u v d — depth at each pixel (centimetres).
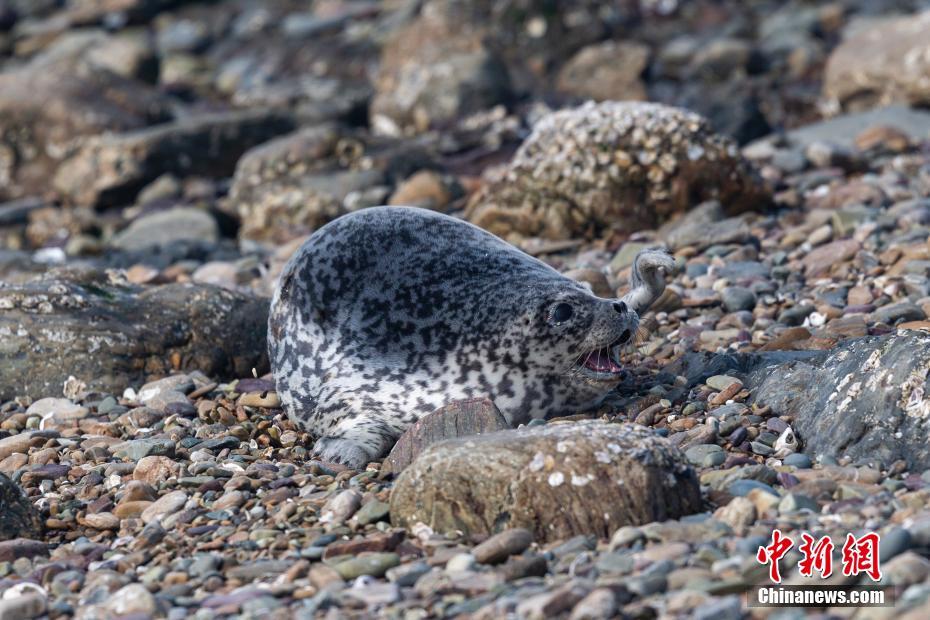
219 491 2153
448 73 6056
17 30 8412
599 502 1800
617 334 2264
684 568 1630
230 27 7956
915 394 1989
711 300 3033
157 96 6469
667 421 2288
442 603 1616
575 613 1501
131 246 4806
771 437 2145
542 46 6431
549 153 3891
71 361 2844
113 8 8200
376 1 7906
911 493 1797
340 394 2323
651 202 3816
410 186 4606
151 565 1881
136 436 2528
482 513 1842
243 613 1653
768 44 6444
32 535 2044
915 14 6147
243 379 2895
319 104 6288
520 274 2325
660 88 6166
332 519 1959
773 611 1475
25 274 3772
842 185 4069
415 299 2322
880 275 3072
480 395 2267
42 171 5906
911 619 1383
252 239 4856
